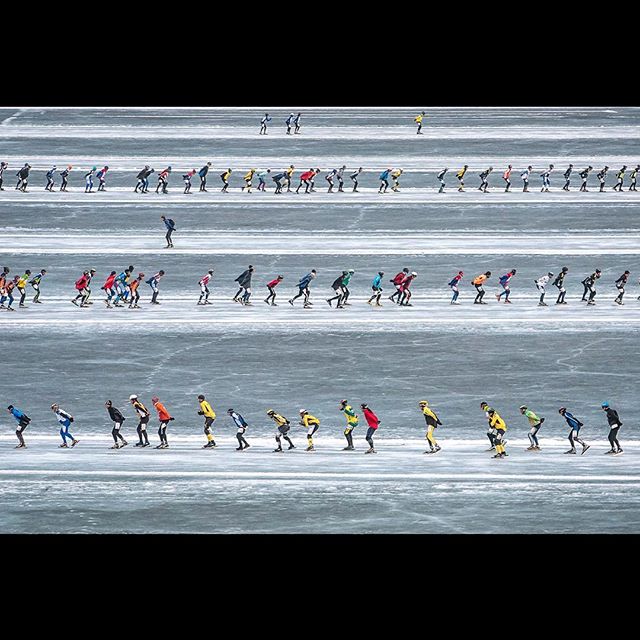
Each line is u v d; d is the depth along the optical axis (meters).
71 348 187.12
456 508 126.50
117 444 149.50
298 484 135.00
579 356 182.00
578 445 149.50
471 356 182.50
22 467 141.00
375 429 147.25
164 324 199.88
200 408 162.62
